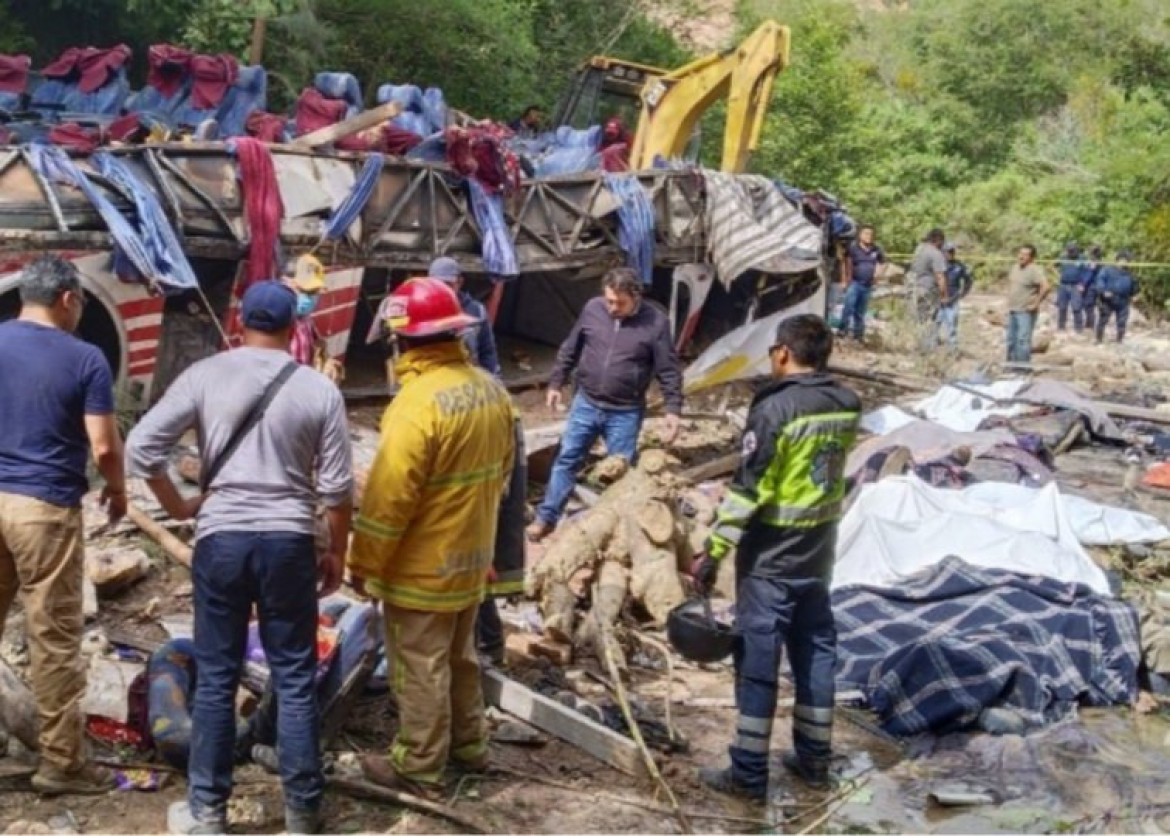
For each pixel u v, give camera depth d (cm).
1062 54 4156
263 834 474
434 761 499
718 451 1070
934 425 1074
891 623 692
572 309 1320
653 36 2684
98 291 835
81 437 469
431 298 471
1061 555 779
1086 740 616
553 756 557
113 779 501
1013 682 645
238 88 1115
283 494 450
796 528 531
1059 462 1179
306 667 463
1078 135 3734
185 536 721
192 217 884
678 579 689
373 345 1152
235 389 447
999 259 2791
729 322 1321
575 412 795
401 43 2098
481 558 489
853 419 538
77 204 830
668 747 577
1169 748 620
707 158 2603
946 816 543
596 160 1258
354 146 999
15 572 483
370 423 1005
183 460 777
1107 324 2303
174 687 515
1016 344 1672
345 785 502
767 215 1305
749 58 1408
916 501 835
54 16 1797
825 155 2989
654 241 1200
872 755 599
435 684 491
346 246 973
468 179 1041
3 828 463
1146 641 698
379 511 467
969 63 4178
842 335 1784
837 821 532
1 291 796
